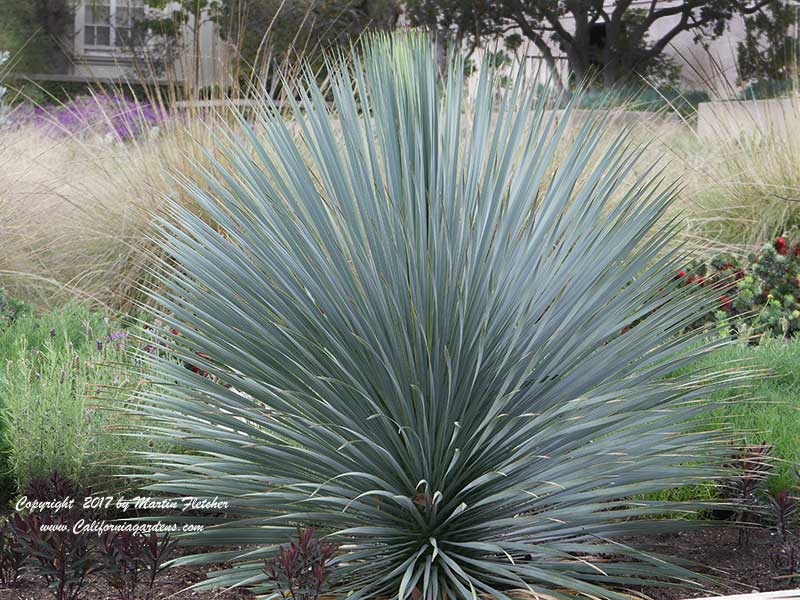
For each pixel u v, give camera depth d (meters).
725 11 17.34
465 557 2.68
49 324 4.97
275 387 2.68
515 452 2.71
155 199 6.34
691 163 7.95
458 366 2.66
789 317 5.96
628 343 2.88
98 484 3.20
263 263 2.84
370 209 2.75
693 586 2.83
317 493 2.74
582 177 4.60
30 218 6.64
